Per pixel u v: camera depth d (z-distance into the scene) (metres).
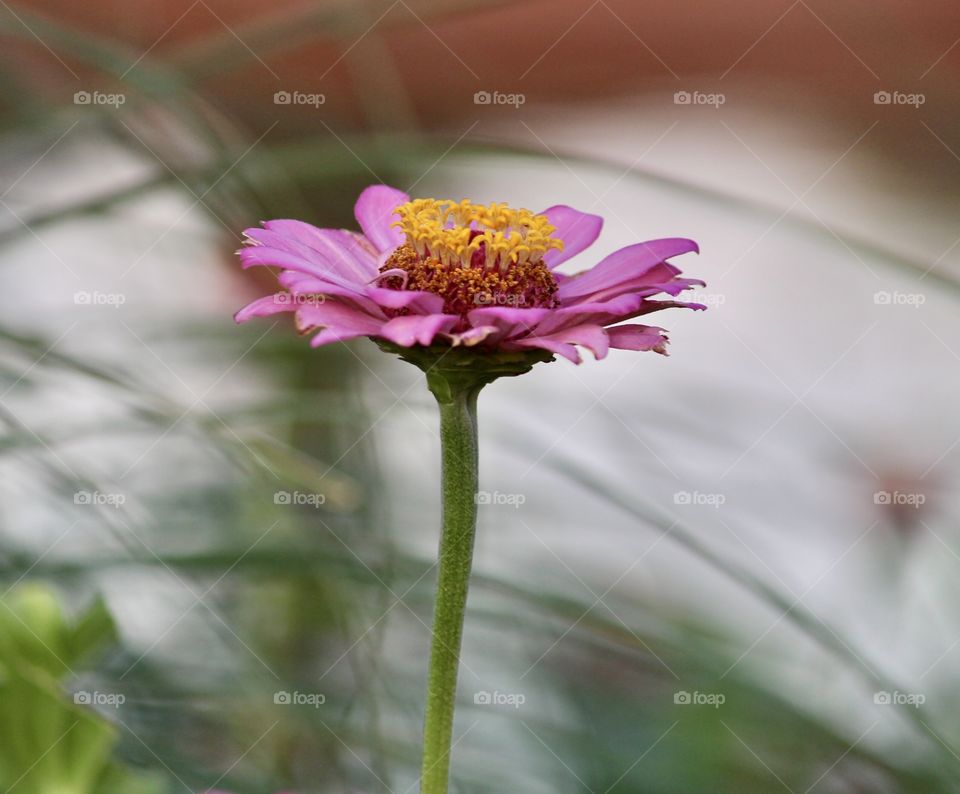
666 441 0.77
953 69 0.85
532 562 0.67
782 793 0.63
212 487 0.66
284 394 0.66
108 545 0.63
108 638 0.53
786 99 1.06
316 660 0.63
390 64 0.65
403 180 0.67
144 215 0.72
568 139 0.97
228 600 0.64
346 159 0.63
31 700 0.50
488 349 0.50
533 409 0.76
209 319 0.68
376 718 0.60
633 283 0.51
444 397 0.50
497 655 0.65
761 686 0.62
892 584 0.73
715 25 1.02
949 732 0.64
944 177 1.06
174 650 0.63
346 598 0.61
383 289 0.50
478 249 0.51
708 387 0.85
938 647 0.69
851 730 0.63
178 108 0.63
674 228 0.95
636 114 1.02
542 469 0.72
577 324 0.51
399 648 0.65
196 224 0.72
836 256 0.98
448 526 0.50
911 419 0.84
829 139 1.08
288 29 0.63
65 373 0.63
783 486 0.76
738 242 0.99
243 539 0.63
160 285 0.73
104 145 0.74
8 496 0.65
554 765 0.62
